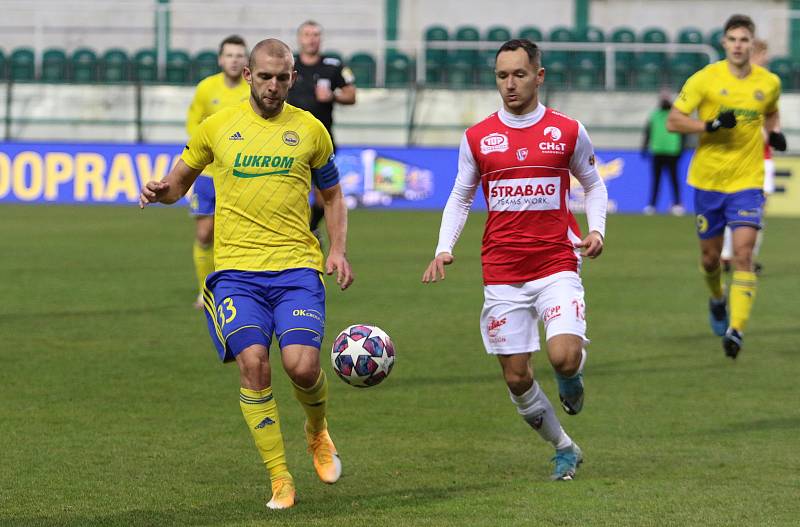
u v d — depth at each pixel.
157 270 40.53
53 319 30.19
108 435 18.80
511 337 16.83
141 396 21.72
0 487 15.78
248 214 15.82
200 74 79.81
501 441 18.77
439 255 17.00
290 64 15.72
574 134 16.66
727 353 25.08
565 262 16.81
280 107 16.02
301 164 15.88
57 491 15.61
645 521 14.32
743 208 26.19
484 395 22.17
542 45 76.25
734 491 15.72
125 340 27.42
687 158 71.12
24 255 44.62
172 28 83.56
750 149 26.48
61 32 83.81
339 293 35.44
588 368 24.89
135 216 63.84
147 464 17.09
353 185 72.00
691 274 40.97
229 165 15.80
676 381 23.59
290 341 15.27
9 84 75.75
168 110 75.88
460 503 15.16
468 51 80.56
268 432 15.12
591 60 79.69
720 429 19.55
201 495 15.51
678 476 16.58
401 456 17.78
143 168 71.75
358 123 75.38
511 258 16.83
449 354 26.25
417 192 71.88
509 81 16.34
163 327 29.19
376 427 19.62
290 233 15.92
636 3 85.12
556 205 16.75
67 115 76.44
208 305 16.05
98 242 49.78
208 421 19.84
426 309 32.56
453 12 85.12
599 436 19.12
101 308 32.09
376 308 32.66
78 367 24.30
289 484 15.11
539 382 23.53
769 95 26.48
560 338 16.20
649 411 20.92
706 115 26.72
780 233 58.78
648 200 71.19
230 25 83.56
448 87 75.12
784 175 70.25
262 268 15.76
